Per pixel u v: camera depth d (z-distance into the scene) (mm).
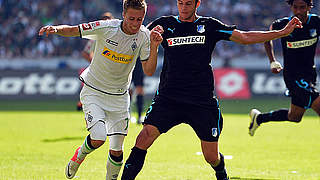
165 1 101000
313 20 28500
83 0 101562
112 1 101562
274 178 24562
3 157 30125
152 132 19844
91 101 20688
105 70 20516
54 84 82188
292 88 29500
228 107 70125
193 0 20016
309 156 31641
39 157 30281
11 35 97938
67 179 23656
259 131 45094
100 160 29500
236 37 20141
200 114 20078
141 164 19734
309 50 29047
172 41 20312
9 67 90688
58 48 94812
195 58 20141
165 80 20562
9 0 101312
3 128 45656
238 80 83438
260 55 93750
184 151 33156
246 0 102062
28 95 82250
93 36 20156
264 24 99625
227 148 34875
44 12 100812
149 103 74688
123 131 21109
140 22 19188
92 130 20094
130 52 20234
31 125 48188
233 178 24469
